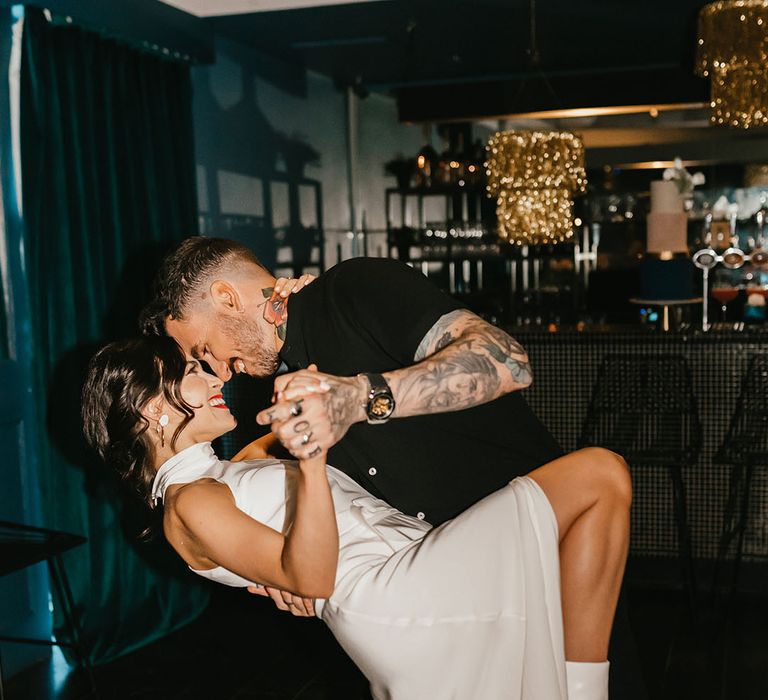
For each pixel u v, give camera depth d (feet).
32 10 11.89
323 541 4.87
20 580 12.34
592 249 25.36
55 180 12.24
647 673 11.59
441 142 26.43
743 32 15.19
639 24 18.61
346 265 5.51
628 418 14.56
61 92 12.41
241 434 15.48
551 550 5.26
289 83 22.06
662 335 14.51
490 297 25.63
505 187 17.30
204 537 5.62
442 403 4.45
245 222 19.75
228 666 12.23
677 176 18.28
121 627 12.95
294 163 22.31
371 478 5.83
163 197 14.58
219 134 18.60
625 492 5.51
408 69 23.35
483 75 24.47
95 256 12.88
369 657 5.42
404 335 5.09
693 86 20.95
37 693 11.55
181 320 6.03
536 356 15.20
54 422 12.19
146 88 14.20
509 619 5.23
